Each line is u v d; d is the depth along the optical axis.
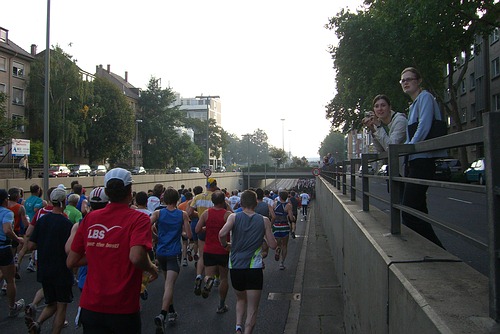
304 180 78.94
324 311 7.16
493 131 1.79
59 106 51.91
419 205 3.90
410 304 2.12
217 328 6.44
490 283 1.76
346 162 10.23
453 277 2.31
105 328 3.20
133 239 3.18
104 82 62.62
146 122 79.50
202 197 10.02
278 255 10.88
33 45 57.88
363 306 3.90
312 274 9.98
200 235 8.02
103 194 4.19
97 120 61.47
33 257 10.35
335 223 9.87
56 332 5.52
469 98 38.78
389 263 2.67
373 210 5.63
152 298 8.12
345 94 35.78
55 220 5.52
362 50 26.94
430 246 3.12
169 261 6.68
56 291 5.50
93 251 3.25
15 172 28.69
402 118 4.40
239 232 5.54
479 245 1.90
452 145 2.25
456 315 1.78
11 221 6.79
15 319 6.77
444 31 23.16
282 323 6.70
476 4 20.20
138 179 38.56
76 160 62.00
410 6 21.39
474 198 15.45
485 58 34.56
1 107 37.53
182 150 83.19
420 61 26.55
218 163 126.38
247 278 5.48
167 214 6.78
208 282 6.81
